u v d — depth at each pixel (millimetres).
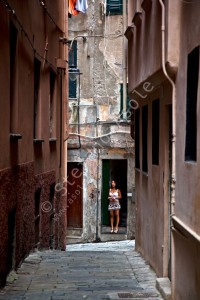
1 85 12945
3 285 13305
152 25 14555
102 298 12297
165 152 13906
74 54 33312
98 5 33094
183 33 11359
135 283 14148
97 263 17297
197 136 9906
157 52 13570
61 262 17281
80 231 32594
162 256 14102
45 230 20734
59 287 13500
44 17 20156
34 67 18578
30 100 17344
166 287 12828
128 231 31812
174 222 11852
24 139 16281
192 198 10266
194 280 9969
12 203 14312
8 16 13672
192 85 10891
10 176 13984
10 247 14805
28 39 16453
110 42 32906
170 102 12992
